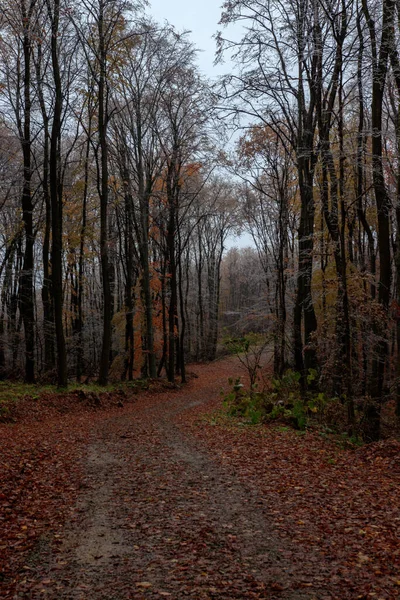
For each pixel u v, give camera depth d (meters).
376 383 12.14
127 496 7.30
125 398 21.33
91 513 6.54
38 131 21.55
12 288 27.77
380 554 5.12
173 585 4.49
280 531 5.86
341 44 11.04
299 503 6.93
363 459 9.59
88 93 21.61
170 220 28.11
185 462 9.52
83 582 4.57
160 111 26.03
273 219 29.50
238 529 5.94
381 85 11.28
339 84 11.70
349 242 15.73
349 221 15.50
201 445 11.22
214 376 37.88
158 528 5.97
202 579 4.61
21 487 7.43
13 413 14.12
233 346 19.19
